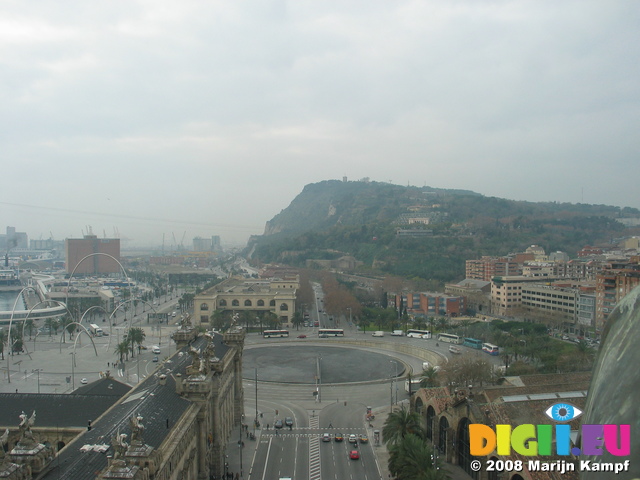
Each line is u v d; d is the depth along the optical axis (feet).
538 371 638.53
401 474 356.38
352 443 487.20
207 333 450.71
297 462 443.73
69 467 247.29
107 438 273.75
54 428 340.18
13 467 230.48
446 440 430.20
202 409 365.20
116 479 226.38
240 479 409.28
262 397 642.63
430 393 486.38
